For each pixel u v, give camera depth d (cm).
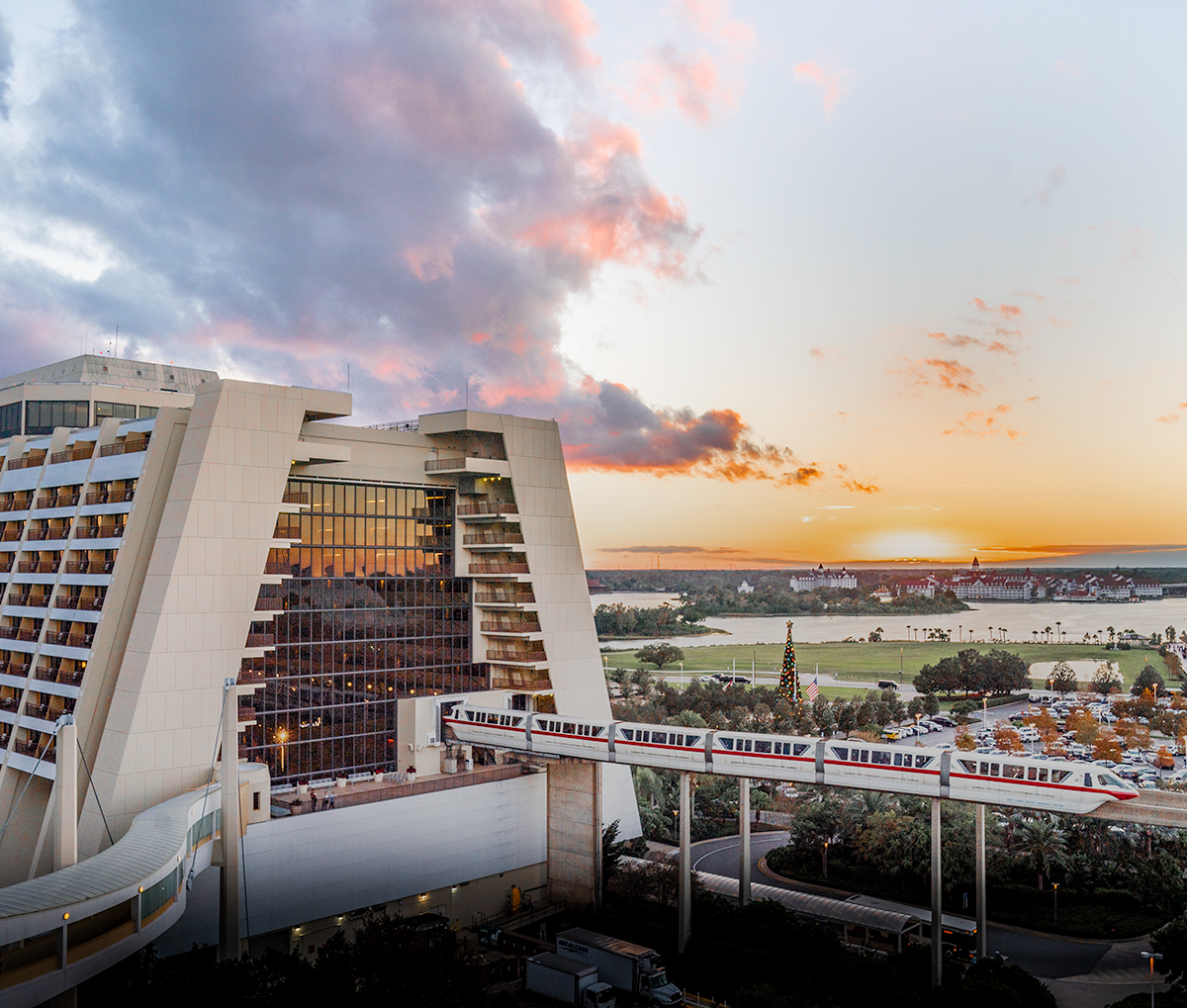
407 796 9619
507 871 10500
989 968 7650
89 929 6200
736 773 8781
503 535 11362
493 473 11081
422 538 11219
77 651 9375
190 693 8894
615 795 11862
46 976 5394
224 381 9262
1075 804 7288
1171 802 7006
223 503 9188
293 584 10044
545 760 10950
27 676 10131
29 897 5600
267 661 9744
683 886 8919
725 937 8975
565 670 11669
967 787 7750
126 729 8556
